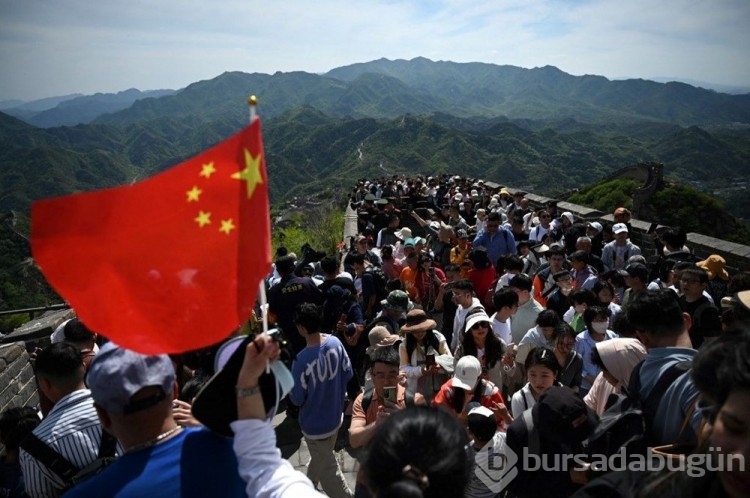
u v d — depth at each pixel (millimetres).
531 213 12141
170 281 1785
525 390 3812
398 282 7629
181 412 2322
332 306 6461
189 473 1685
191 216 1810
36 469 2797
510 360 5152
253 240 1788
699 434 1886
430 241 11523
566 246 9297
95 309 1717
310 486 1641
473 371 3723
